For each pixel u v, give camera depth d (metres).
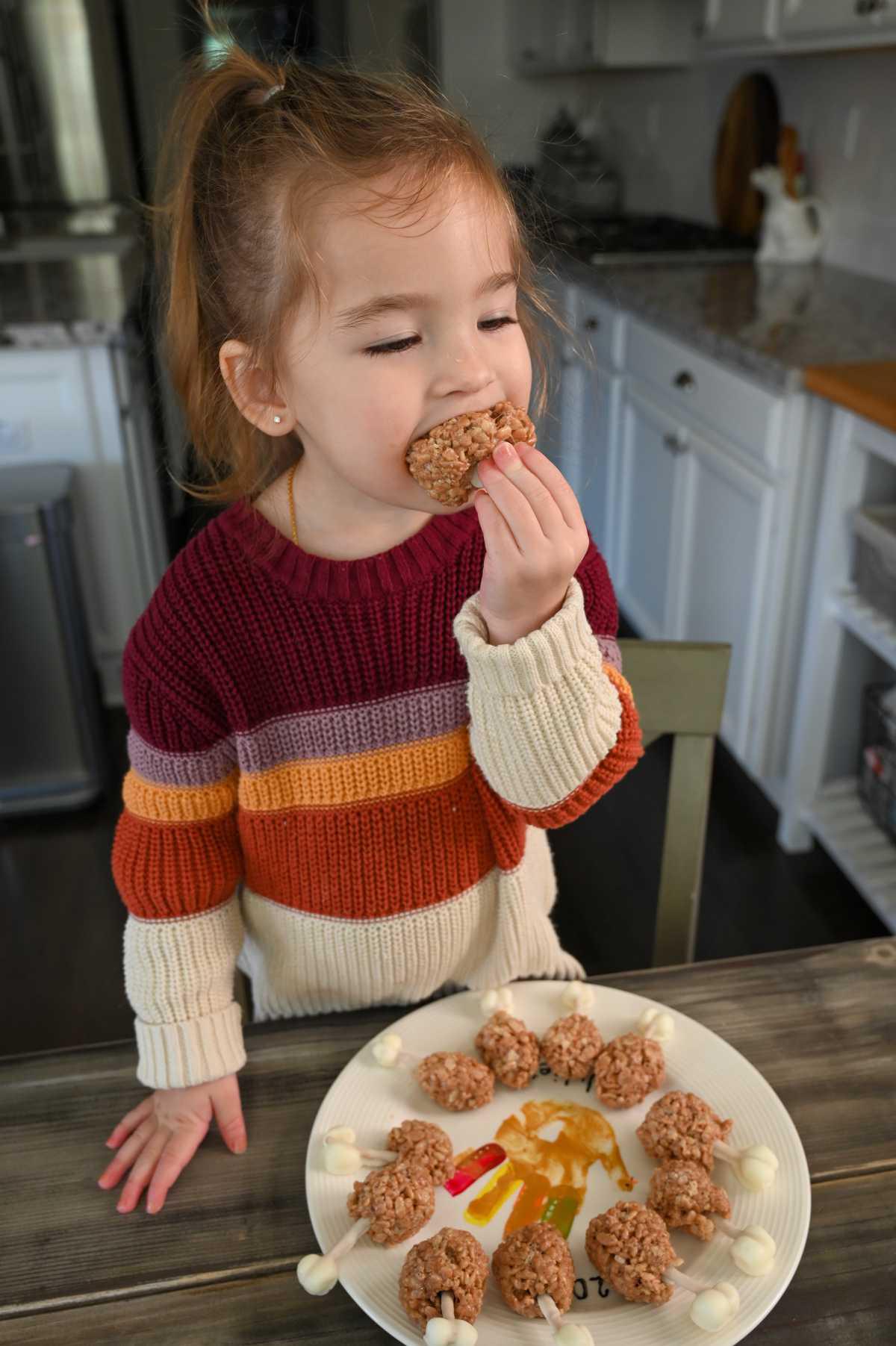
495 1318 0.56
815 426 1.90
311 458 0.69
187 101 0.65
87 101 4.59
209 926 0.75
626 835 2.27
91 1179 0.67
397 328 0.56
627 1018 0.75
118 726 2.73
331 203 0.56
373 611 0.70
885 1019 0.76
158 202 0.72
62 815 2.42
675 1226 0.60
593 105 4.39
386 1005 0.81
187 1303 0.59
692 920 1.05
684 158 3.70
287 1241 0.62
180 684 0.70
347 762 0.74
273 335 0.60
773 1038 0.75
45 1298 0.59
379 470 0.59
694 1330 0.55
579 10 3.63
